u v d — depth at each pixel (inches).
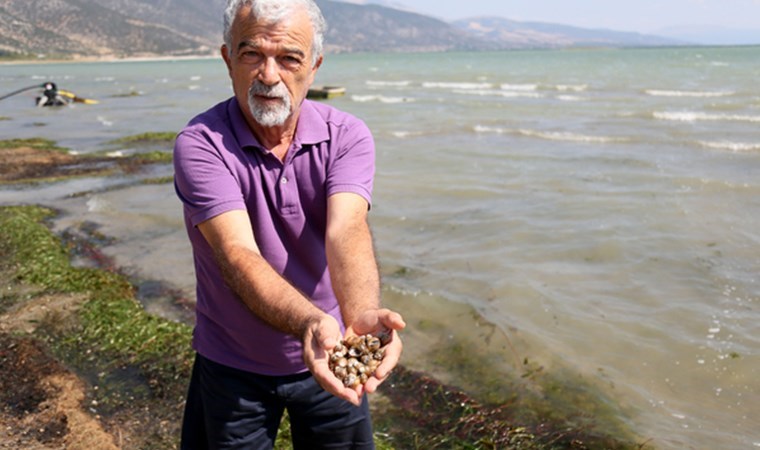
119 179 533.6
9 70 4800.7
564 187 444.5
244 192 90.4
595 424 180.5
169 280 293.3
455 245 334.3
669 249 310.7
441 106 1070.4
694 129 724.7
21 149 690.8
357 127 96.9
